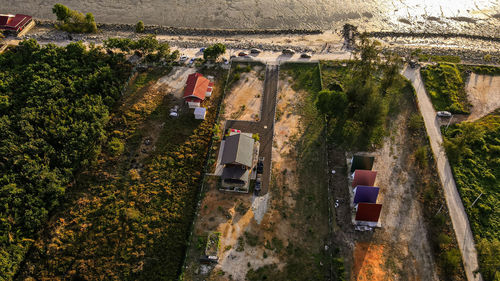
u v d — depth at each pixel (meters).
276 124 79.62
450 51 102.38
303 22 117.50
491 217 63.19
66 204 65.00
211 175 69.88
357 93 76.25
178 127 78.69
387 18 119.31
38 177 64.56
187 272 56.75
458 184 67.75
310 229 61.94
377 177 69.69
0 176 65.19
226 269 57.06
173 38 108.56
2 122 72.38
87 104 78.75
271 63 96.00
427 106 83.50
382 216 63.88
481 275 56.12
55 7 105.19
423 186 68.19
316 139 76.62
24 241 58.84
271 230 61.84
